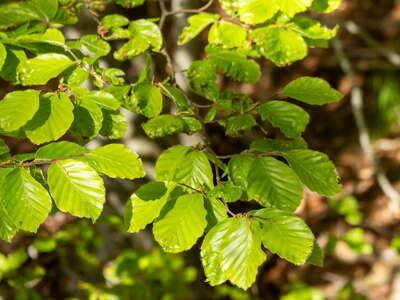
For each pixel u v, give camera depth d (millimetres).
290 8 710
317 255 703
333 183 700
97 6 833
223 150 1565
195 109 779
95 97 705
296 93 746
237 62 776
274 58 760
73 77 720
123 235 1403
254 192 685
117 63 1001
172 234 662
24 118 658
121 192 1268
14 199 651
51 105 680
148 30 774
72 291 1454
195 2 1108
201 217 667
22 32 762
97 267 1449
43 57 713
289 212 663
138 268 1271
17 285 1240
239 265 644
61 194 652
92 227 1417
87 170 658
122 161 667
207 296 1418
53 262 1506
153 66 941
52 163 660
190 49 1176
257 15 719
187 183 699
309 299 1410
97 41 753
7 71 722
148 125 732
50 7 785
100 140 1123
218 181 706
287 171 693
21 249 1378
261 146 735
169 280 1281
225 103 769
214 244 654
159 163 710
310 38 794
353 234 1464
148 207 671
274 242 648
